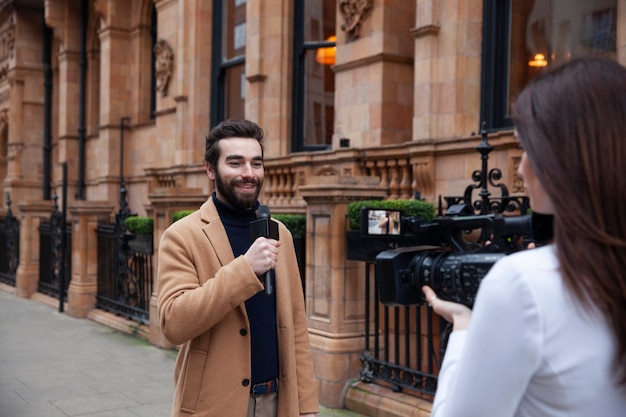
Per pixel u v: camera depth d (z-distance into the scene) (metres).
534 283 1.09
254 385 2.47
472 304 1.53
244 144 2.51
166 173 12.90
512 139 5.83
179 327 2.26
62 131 18.66
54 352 7.97
